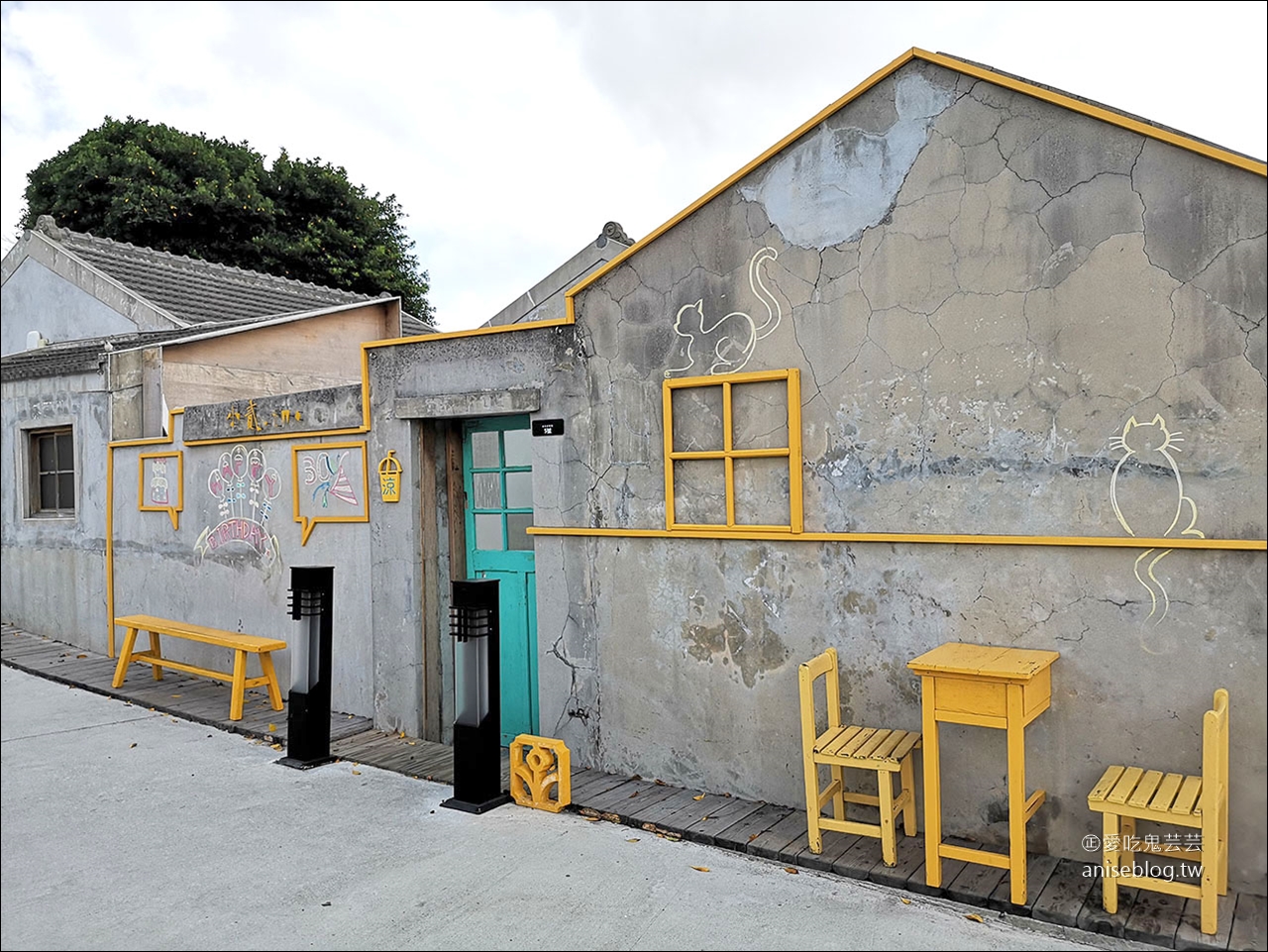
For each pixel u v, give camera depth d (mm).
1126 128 3764
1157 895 3635
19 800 5145
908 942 3416
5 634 10281
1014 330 4051
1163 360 3732
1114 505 3850
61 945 3562
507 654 6254
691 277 4957
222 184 19688
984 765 4172
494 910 3766
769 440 4719
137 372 8930
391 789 5293
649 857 4234
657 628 5164
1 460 10727
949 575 4246
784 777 4750
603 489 5336
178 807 5020
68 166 18750
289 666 7305
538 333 5598
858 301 4441
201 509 8141
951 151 4180
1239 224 3566
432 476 6375
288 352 10711
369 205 22547
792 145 4605
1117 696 3857
